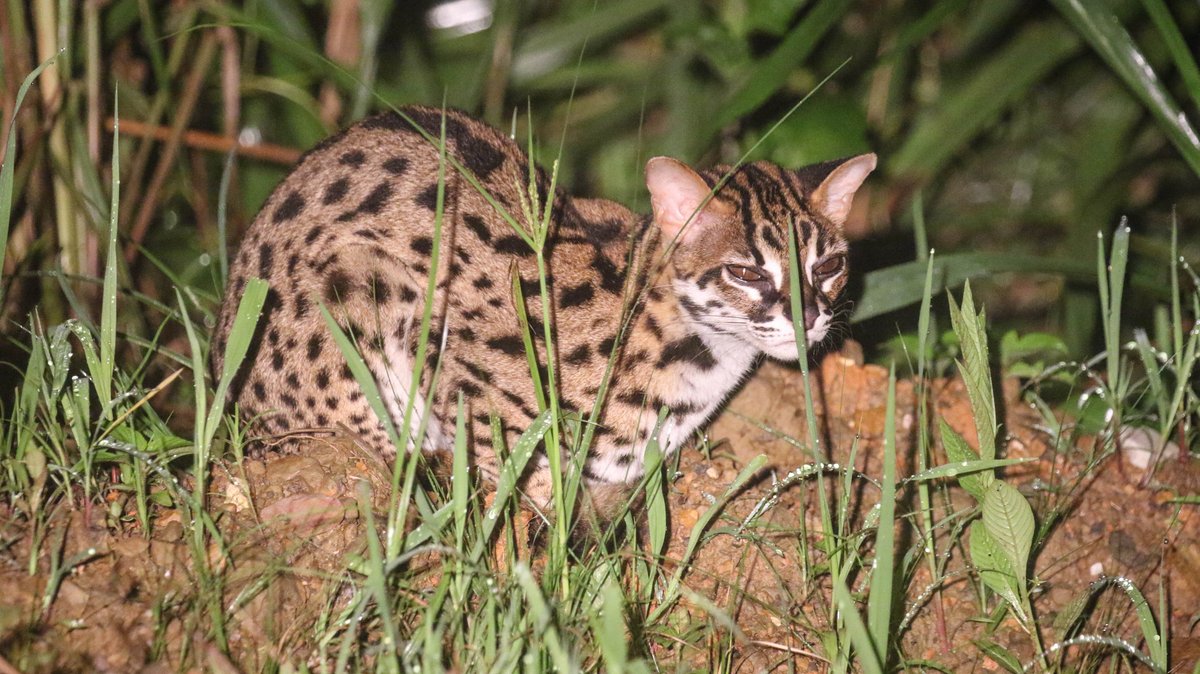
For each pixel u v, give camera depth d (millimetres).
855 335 10633
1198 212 15789
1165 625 7449
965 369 7391
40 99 10539
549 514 7645
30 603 6324
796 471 7508
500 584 6668
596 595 6879
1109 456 9055
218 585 6477
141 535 6805
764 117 13969
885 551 6250
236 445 7320
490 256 8289
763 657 7223
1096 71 16172
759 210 8227
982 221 15469
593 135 15320
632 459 8461
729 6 12469
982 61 15188
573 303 8289
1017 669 7469
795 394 9273
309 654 6414
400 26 14711
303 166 8680
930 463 8719
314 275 8203
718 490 8344
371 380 6625
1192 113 14961
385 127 8703
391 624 5852
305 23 12422
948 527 8289
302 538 6953
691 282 8227
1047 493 8594
